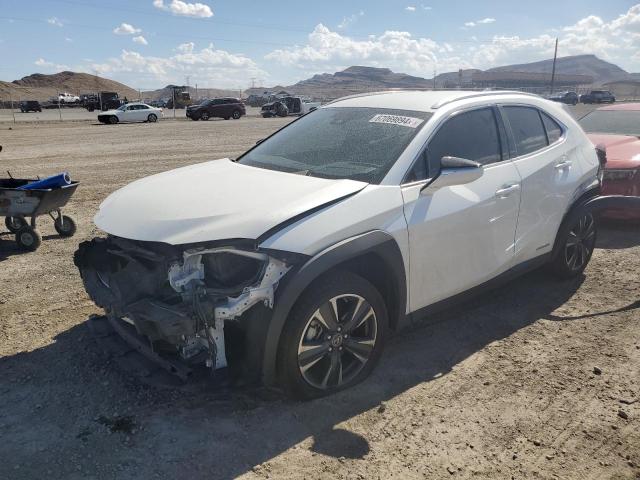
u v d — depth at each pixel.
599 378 3.75
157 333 3.11
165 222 3.16
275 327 3.08
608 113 8.98
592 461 2.95
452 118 4.07
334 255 3.17
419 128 3.89
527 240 4.59
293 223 3.13
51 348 4.05
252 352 3.14
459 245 3.93
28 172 12.73
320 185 3.47
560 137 5.03
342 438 3.10
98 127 30.36
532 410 3.39
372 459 2.94
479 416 3.33
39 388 3.54
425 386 3.63
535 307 4.86
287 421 3.24
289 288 3.05
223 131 27.03
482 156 4.20
